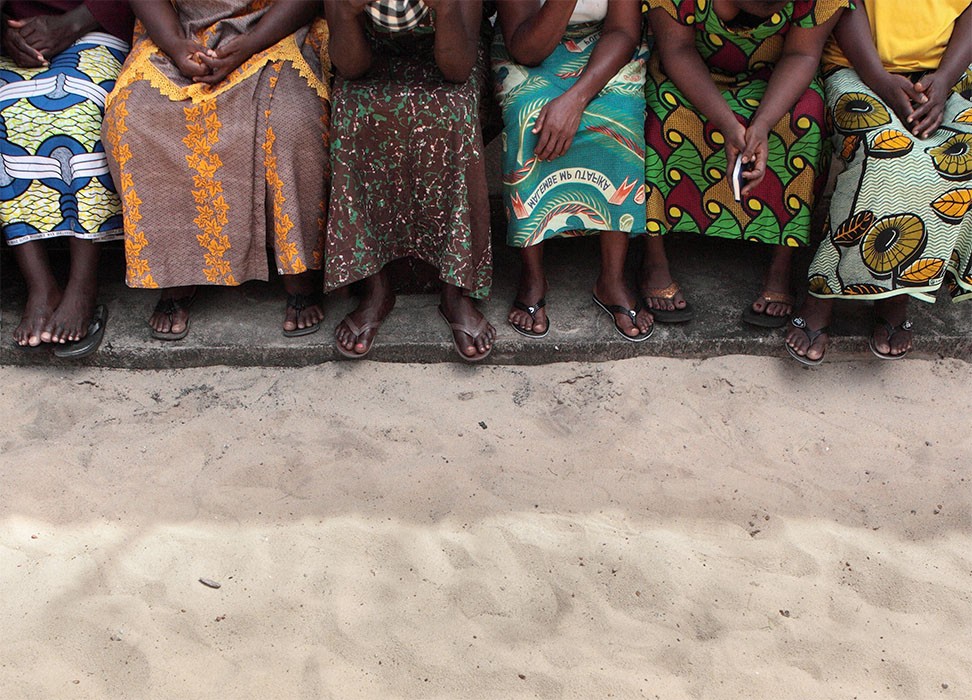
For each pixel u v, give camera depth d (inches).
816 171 105.9
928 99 102.0
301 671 77.4
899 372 110.1
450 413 105.1
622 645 80.0
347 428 103.0
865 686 77.2
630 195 105.5
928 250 99.7
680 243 126.8
